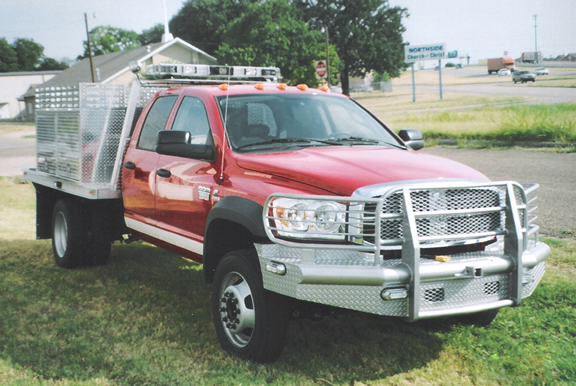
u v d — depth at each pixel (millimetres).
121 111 6070
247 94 4941
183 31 73125
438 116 23797
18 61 109750
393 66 64188
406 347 4262
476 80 70000
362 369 3879
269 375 3764
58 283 6000
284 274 3566
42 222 7207
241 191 4051
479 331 4445
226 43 49562
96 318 4906
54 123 6531
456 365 3930
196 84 6402
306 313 4035
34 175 7191
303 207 3639
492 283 3703
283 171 3910
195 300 5422
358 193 3547
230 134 4508
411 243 3410
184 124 5051
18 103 76375
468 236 3639
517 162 13039
